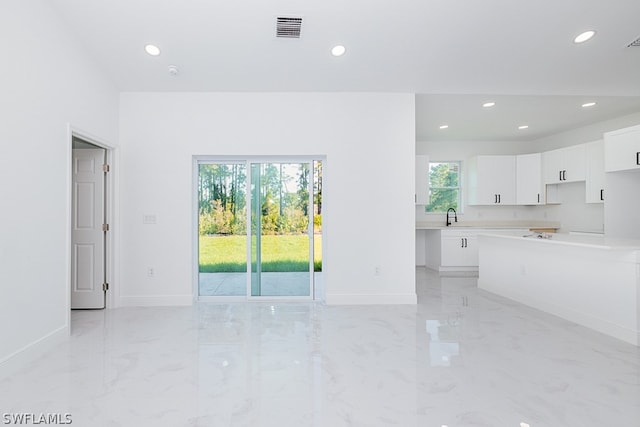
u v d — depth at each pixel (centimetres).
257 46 338
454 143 689
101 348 281
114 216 403
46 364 250
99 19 301
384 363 251
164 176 411
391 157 423
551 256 370
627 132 389
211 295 442
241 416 186
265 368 244
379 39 329
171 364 250
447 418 183
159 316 369
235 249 443
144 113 410
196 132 414
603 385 216
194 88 406
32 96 262
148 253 411
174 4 287
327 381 224
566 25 308
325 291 429
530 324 338
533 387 215
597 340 293
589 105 473
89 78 342
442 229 629
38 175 269
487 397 204
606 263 307
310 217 440
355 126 421
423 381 223
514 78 394
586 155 533
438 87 412
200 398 204
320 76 387
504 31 317
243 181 443
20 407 194
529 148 689
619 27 309
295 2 286
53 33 286
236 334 314
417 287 509
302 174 441
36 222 266
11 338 240
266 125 418
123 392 210
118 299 406
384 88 412
